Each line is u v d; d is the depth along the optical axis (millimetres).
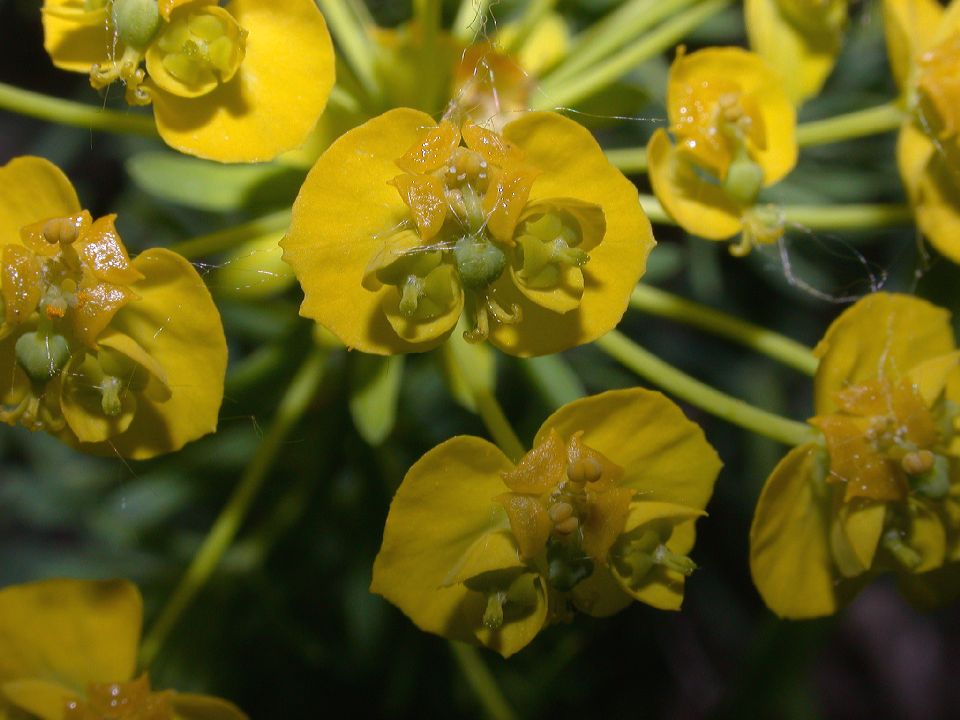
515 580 52
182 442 54
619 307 51
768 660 66
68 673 56
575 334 51
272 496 69
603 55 63
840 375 56
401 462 68
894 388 56
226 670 68
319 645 70
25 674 56
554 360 63
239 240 57
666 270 69
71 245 51
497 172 50
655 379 56
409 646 70
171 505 69
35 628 56
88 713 55
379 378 59
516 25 68
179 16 53
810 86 62
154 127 56
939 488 55
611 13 70
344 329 51
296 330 63
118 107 68
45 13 55
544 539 51
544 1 62
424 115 51
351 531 68
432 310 50
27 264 51
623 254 51
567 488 52
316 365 60
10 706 56
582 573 52
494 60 61
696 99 56
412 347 51
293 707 71
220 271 58
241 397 64
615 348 56
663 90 72
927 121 59
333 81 54
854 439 55
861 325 56
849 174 72
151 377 53
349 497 68
